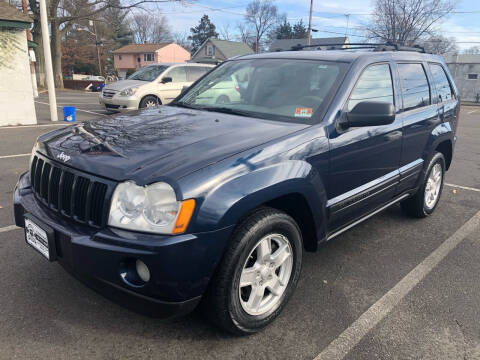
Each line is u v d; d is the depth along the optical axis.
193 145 2.47
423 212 4.72
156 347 2.44
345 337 2.62
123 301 2.19
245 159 2.38
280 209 2.80
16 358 2.30
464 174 7.25
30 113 10.80
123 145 2.51
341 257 3.76
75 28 55.81
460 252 3.96
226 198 2.19
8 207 4.53
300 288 3.19
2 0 10.38
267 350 2.46
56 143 2.74
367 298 3.08
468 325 2.79
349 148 3.05
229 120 3.01
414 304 3.03
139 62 66.62
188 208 2.10
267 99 3.32
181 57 68.38
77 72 59.97
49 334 2.51
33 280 3.09
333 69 3.33
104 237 2.13
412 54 4.26
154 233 2.09
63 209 2.46
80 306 2.80
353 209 3.27
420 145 4.18
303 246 3.09
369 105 2.91
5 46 10.06
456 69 41.81
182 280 2.11
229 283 2.29
